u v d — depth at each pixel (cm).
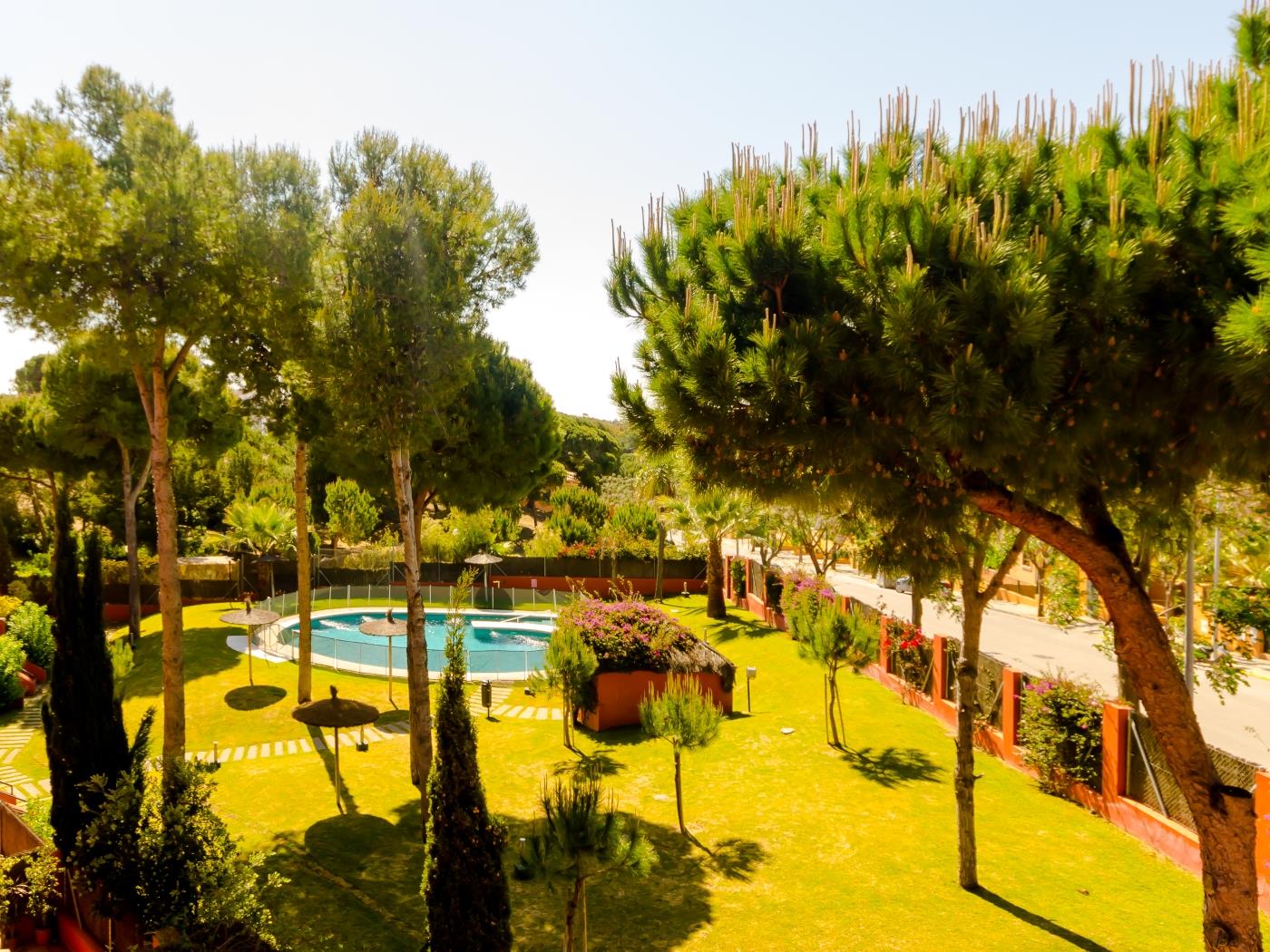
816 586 2645
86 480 3894
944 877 1104
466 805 735
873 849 1203
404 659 2639
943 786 1448
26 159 1160
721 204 761
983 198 649
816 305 668
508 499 2339
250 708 2103
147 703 2105
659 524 3856
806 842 1243
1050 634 3017
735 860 1197
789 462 702
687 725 1279
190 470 4688
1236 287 548
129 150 1295
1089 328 583
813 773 1539
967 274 587
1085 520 751
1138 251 552
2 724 2073
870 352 628
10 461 3188
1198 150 585
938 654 1858
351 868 1191
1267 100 564
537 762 1706
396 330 1375
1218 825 707
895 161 675
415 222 1391
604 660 1958
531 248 1560
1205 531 1133
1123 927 959
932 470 710
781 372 609
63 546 968
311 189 1473
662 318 671
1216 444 596
